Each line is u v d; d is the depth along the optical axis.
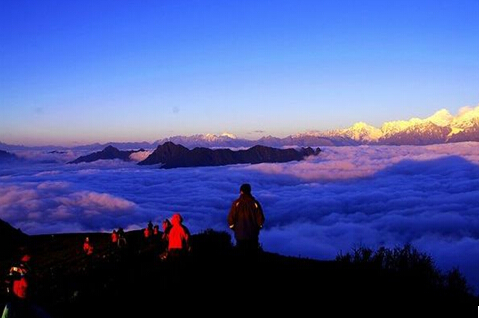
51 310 11.14
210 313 9.38
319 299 9.91
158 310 9.95
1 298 9.74
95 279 16.78
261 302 9.86
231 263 13.53
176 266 14.24
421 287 10.35
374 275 10.88
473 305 9.98
